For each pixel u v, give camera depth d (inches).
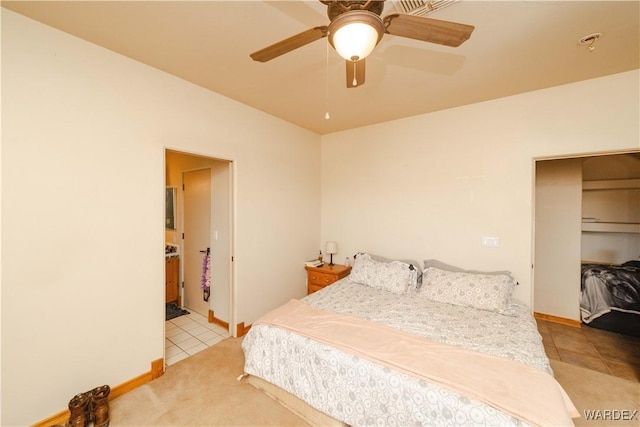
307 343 71.9
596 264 148.3
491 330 77.9
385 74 90.5
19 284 64.2
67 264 71.2
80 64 73.0
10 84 62.8
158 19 65.5
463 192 118.7
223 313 128.3
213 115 105.6
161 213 90.6
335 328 76.9
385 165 140.6
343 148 156.5
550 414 45.9
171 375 90.4
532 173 104.8
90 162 75.0
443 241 123.9
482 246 114.7
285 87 101.4
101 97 76.9
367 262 128.2
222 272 127.9
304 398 69.9
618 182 146.9
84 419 66.5
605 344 109.7
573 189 128.5
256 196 125.0
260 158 126.1
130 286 83.2
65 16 64.3
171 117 92.7
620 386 83.6
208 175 134.8
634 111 88.4
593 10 60.8
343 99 112.0
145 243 86.7
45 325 67.8
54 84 68.9
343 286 120.6
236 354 103.5
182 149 96.0
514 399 49.3
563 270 130.8
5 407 62.6
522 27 66.8
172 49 78.1
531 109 104.2
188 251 151.4
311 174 158.2
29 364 65.6
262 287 129.0
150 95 87.4
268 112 127.5
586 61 82.6
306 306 94.2
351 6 44.2
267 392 81.0
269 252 132.2
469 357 62.6
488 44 73.9
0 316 61.8
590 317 125.1
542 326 127.5
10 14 62.4
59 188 69.9
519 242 107.4
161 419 71.4
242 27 68.7
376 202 144.0
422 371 57.3
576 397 79.0
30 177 65.6
